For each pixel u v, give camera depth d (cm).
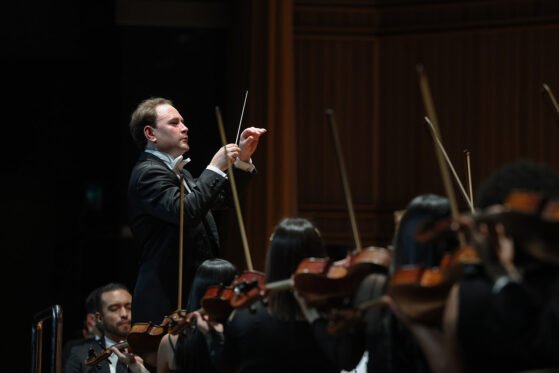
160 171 1028
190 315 772
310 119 2328
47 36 2252
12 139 2253
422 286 559
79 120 2281
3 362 2239
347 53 2334
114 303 1252
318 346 693
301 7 2338
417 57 2292
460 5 2256
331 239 2300
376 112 2319
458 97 2245
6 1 2223
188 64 2328
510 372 505
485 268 515
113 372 1195
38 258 2262
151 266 1021
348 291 672
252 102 2141
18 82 2253
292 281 675
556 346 486
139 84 2312
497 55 2211
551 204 485
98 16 2288
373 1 2341
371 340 636
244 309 709
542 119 2158
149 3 2311
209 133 2319
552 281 500
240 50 2205
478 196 551
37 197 2264
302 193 2311
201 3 2328
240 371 718
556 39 2158
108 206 2292
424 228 532
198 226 1030
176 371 845
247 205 2094
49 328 2142
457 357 518
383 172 2302
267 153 2108
